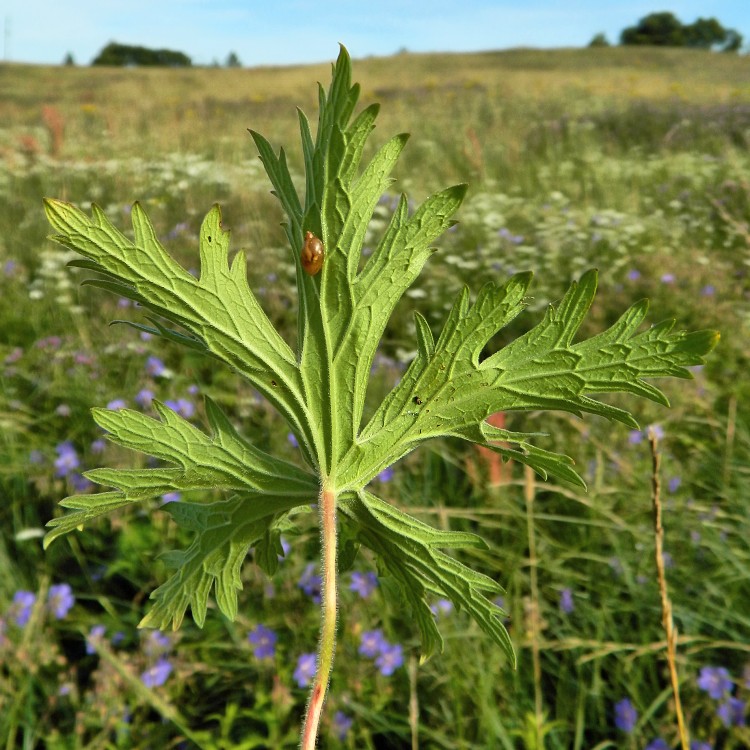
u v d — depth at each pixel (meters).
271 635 1.97
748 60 28.92
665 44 48.53
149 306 0.52
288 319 3.89
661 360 0.51
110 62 53.19
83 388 3.15
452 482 2.66
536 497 2.66
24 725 1.84
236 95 17.89
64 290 4.03
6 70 29.30
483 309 0.54
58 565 2.43
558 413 2.91
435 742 1.84
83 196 5.88
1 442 2.88
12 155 6.84
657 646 1.86
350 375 0.54
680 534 2.37
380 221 4.87
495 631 0.55
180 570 0.59
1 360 3.54
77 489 2.56
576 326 0.53
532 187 6.71
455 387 0.55
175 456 0.54
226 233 0.52
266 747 1.89
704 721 1.86
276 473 0.56
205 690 2.03
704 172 6.52
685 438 2.83
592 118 10.07
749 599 2.19
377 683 1.91
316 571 2.15
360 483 0.56
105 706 1.85
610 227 5.07
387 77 24.30
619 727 1.77
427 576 0.57
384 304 0.53
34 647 1.98
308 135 0.52
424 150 8.20
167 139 8.74
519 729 1.83
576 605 2.21
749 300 4.17
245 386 3.20
